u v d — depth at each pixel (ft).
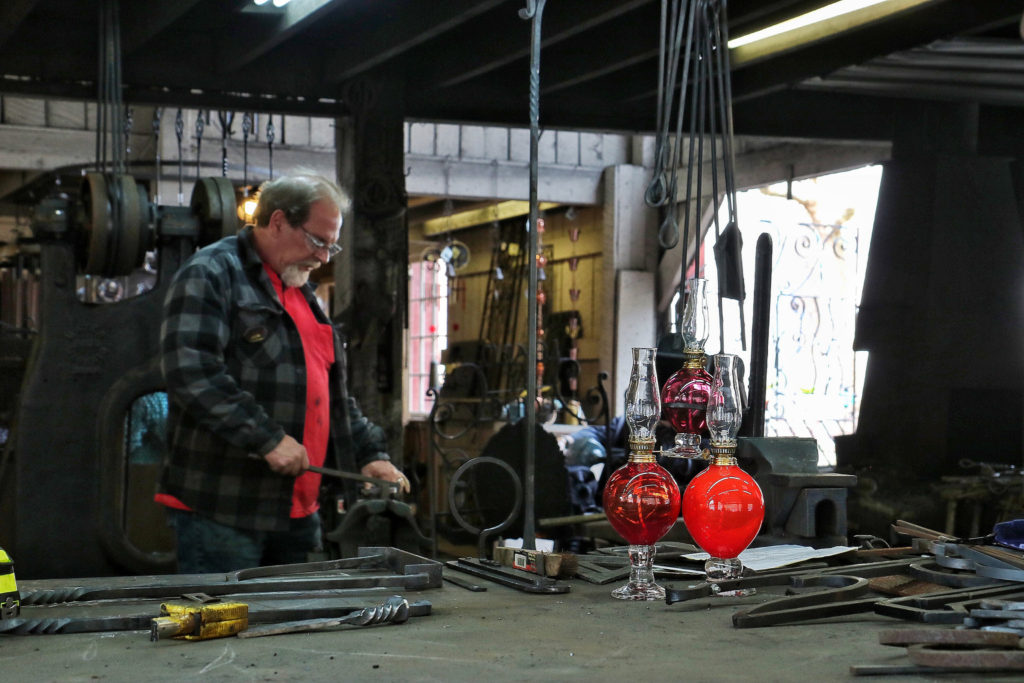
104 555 13.69
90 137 34.01
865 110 24.36
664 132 8.41
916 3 16.43
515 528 12.91
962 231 19.52
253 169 33.50
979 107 20.98
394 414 21.95
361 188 21.89
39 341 13.57
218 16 19.80
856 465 19.07
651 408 6.17
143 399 14.08
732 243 8.73
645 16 19.69
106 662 4.49
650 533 6.08
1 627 5.04
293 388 9.25
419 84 22.25
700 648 4.78
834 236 38.19
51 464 13.48
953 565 6.35
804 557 6.93
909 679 4.17
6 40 18.48
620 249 38.29
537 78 6.88
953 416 19.26
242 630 5.08
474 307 47.16
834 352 38.01
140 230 13.65
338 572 6.68
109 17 17.54
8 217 43.70
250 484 9.00
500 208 44.06
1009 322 19.57
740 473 6.33
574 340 38.83
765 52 19.47
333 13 19.97
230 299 8.96
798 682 4.14
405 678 4.21
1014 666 4.12
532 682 4.15
